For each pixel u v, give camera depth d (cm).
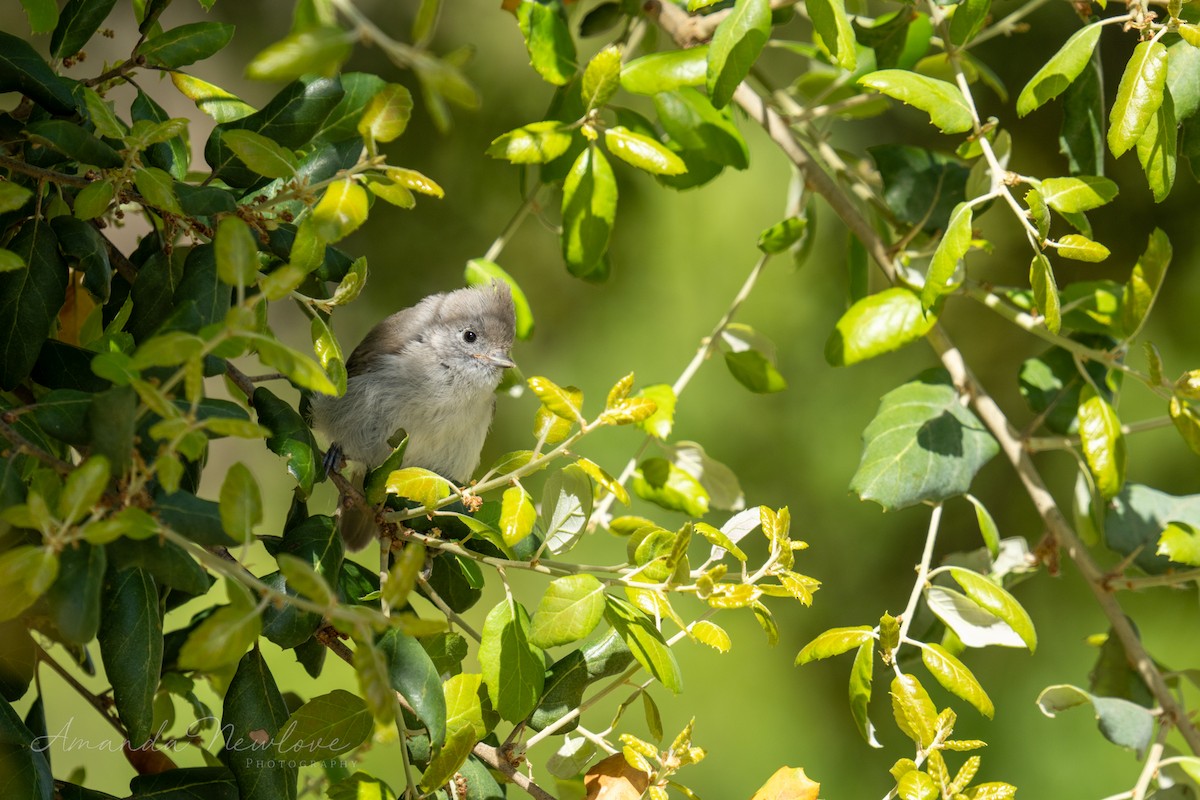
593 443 1288
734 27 505
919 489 577
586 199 590
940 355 623
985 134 522
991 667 1205
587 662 509
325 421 743
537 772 948
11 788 407
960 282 611
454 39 1210
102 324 520
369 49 1183
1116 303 611
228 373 473
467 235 1213
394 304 1219
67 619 321
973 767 440
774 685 1262
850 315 609
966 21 539
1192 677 601
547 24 610
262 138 432
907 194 654
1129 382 1159
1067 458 1217
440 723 446
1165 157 494
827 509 1267
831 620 1255
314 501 1248
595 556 1287
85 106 473
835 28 491
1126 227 1102
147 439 356
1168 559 605
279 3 1198
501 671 461
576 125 565
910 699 450
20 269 433
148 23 507
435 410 780
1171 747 596
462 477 823
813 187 655
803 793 458
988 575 612
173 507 342
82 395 376
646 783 470
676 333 1305
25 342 429
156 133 438
